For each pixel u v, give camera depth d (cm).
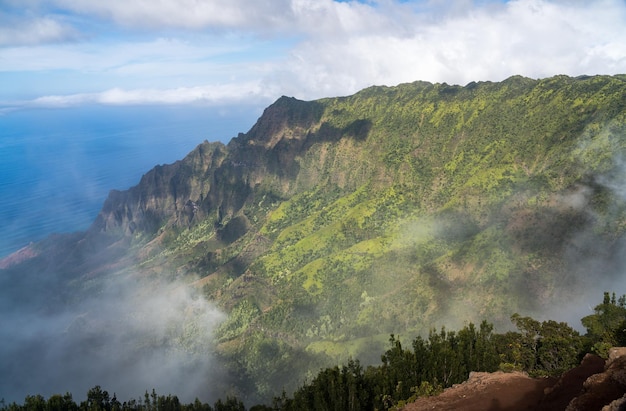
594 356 4106
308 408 6178
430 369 5747
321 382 6412
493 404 4212
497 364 6112
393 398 5519
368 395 5872
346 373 6419
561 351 6488
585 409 3017
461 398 4541
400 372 5866
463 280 15975
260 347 18162
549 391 3959
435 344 6294
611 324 7119
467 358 6097
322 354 15962
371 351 14725
